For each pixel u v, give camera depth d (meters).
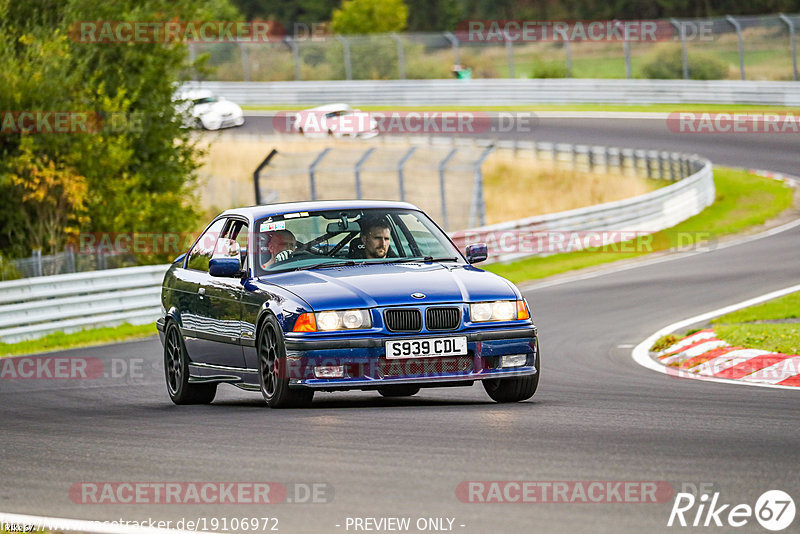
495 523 13.23
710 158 104.56
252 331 23.77
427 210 107.38
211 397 27.52
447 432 19.33
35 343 47.78
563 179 107.00
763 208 81.12
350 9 183.88
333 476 16.03
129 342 45.94
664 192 77.69
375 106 145.75
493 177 110.81
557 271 62.97
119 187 72.31
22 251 69.94
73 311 50.41
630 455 16.86
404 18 185.62
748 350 31.34
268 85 152.25
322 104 149.25
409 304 22.38
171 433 20.77
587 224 72.12
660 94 128.25
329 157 120.75
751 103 122.25
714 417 20.88
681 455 16.78
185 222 78.31
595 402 23.69
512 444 17.98
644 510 13.62
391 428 19.97
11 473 17.56
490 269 65.31
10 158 68.06
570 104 133.88
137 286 53.22
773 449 17.17
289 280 23.69
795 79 126.12
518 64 174.25
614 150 105.25
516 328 22.97
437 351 22.31
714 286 50.25
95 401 28.44
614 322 42.25
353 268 24.25
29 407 27.33
